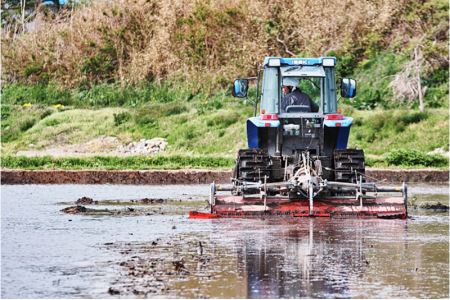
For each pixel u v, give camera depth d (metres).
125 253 29.67
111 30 112.12
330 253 29.59
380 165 78.25
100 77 109.44
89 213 43.56
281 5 107.75
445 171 71.62
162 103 103.25
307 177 38.88
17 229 36.69
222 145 91.06
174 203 50.00
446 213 43.53
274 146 42.38
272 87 42.31
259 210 40.16
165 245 31.56
